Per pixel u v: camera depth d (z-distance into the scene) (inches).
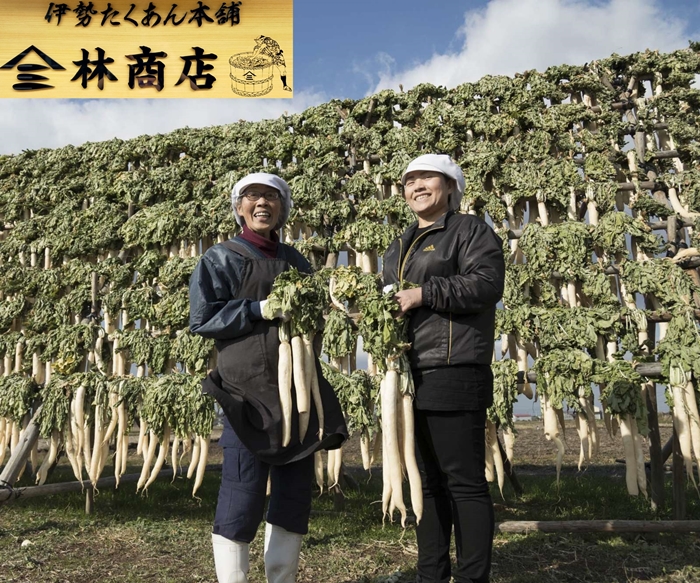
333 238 170.6
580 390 129.0
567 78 175.6
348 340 147.8
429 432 85.2
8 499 151.3
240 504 80.6
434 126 180.4
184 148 207.8
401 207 167.0
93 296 185.8
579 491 180.4
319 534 137.1
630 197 159.8
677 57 165.8
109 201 206.4
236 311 82.8
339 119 193.8
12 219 216.8
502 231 159.0
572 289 147.8
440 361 83.4
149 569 114.4
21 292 195.9
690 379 121.8
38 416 162.6
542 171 162.2
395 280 94.2
